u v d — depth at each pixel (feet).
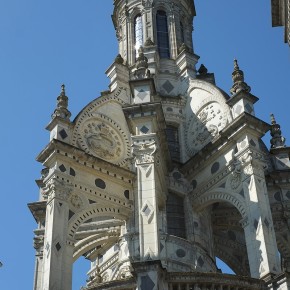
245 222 94.48
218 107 113.60
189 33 145.59
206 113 116.26
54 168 99.04
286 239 111.45
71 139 105.29
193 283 82.74
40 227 112.98
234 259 119.96
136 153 96.43
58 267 90.43
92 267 115.14
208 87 117.60
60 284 89.45
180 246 104.78
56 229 93.56
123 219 105.40
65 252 92.99
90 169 103.19
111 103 115.96
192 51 139.85
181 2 146.82
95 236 109.91
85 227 110.32
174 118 121.19
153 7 142.31
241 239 120.47
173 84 127.85
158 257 85.51
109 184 104.99
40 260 109.19
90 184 102.32
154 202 91.15
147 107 99.14
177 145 119.44
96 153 107.65
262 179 97.09
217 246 120.26
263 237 89.97
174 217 109.50
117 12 148.77
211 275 83.35
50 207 96.32
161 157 103.55
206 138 113.91
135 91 102.89
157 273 80.43
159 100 109.40
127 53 136.67
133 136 97.91
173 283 82.64
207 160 107.45
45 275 89.61
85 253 115.85
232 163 101.60
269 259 87.86
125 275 101.40
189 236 107.14
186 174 112.27
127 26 141.69
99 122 111.45
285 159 120.06
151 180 93.35
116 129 113.09
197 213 109.91
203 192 107.24
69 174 100.32
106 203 102.89
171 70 130.11
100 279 108.58
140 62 107.55
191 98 122.01
